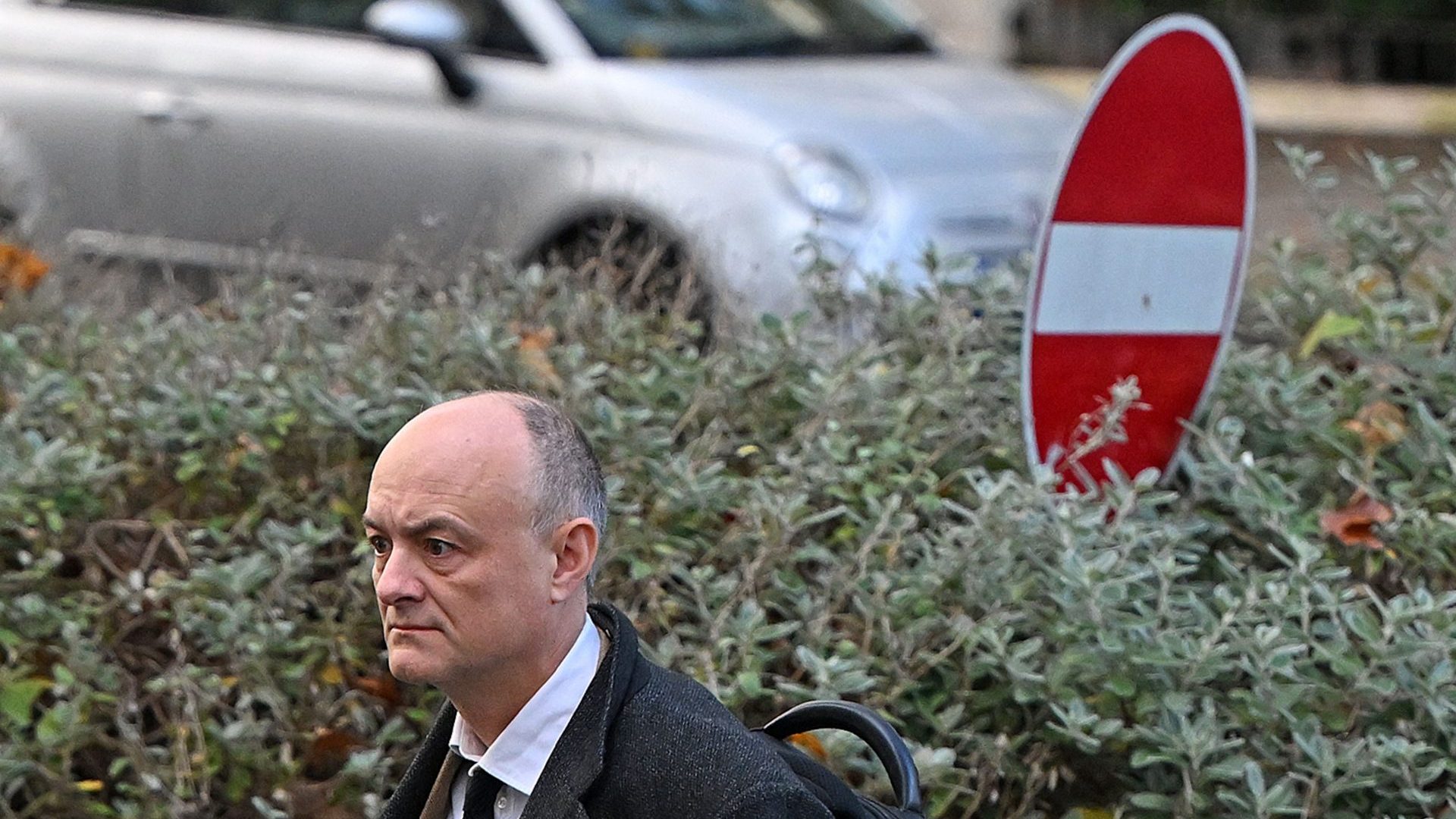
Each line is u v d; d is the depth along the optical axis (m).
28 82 21.06
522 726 6.12
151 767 9.18
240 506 10.50
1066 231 9.63
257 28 20.61
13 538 10.19
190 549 10.00
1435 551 9.23
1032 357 9.70
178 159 20.30
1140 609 8.70
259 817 9.57
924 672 9.00
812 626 9.09
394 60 19.73
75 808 9.23
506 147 18.95
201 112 20.27
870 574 9.30
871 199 17.52
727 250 15.96
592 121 18.64
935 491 10.02
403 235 14.18
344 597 9.94
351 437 10.31
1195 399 10.07
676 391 10.83
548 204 18.52
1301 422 10.19
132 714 9.67
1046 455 9.83
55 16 21.41
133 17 21.17
